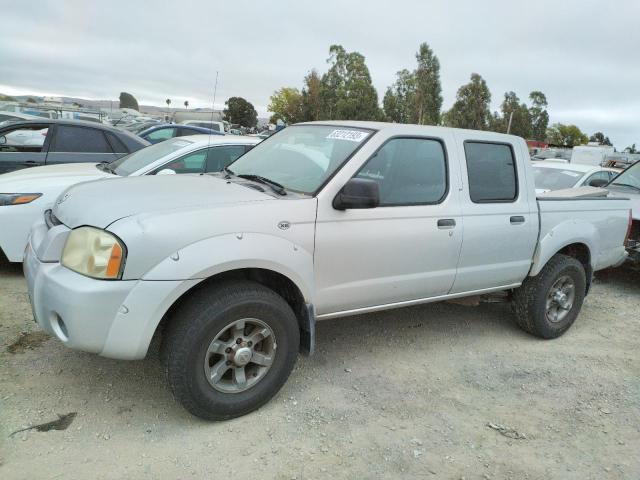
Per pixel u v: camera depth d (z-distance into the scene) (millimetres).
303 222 3217
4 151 6875
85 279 2725
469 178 4086
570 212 4785
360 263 3496
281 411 3273
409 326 4836
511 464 2930
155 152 6277
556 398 3717
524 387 3844
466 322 5074
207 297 2922
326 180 3398
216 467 2715
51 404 3125
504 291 4902
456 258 3992
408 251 3699
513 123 72125
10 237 5051
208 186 3445
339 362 4004
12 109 25641
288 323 3197
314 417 3234
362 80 57094
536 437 3211
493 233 4160
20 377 3379
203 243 2852
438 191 3914
